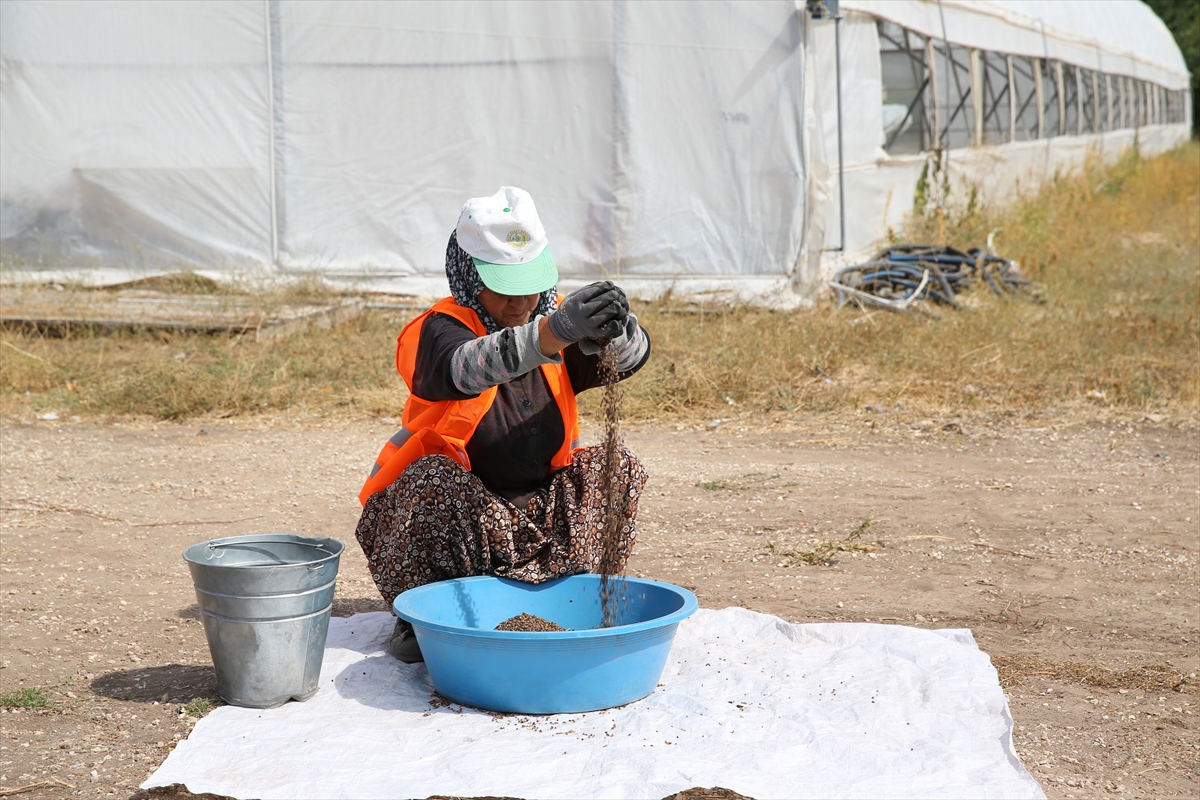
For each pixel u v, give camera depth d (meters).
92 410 8.05
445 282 11.68
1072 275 12.69
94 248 11.62
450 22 11.23
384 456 3.80
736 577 4.81
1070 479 6.41
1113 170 23.17
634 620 3.66
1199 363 9.09
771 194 11.26
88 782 3.01
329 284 11.52
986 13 16.84
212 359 8.98
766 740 3.09
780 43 11.03
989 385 8.61
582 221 11.48
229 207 11.51
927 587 4.68
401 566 3.60
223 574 3.25
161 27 11.22
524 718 3.28
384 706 3.38
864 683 3.50
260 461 6.86
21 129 11.31
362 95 11.38
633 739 3.11
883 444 7.26
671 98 11.21
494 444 3.59
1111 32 25.31
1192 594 4.59
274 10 11.18
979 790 2.84
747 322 10.15
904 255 12.21
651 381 8.37
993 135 17.75
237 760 3.00
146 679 3.71
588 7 11.10
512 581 3.67
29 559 5.00
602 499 3.68
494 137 11.42
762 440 7.41
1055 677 3.76
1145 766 3.13
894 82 14.12
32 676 3.72
